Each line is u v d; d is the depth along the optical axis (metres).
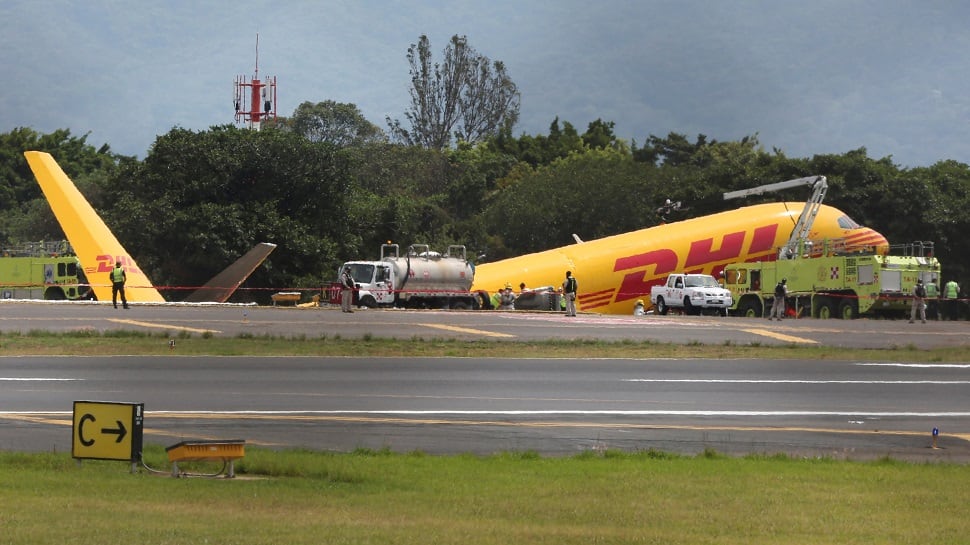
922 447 36.62
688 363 61.03
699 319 94.12
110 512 21.95
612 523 22.52
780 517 23.56
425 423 39.16
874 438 38.31
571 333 77.00
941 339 78.94
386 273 105.81
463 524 21.78
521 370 56.03
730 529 22.20
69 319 77.50
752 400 47.22
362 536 20.27
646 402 45.84
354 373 53.25
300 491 25.23
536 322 85.56
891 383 54.09
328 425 38.22
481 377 52.91
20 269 122.12
